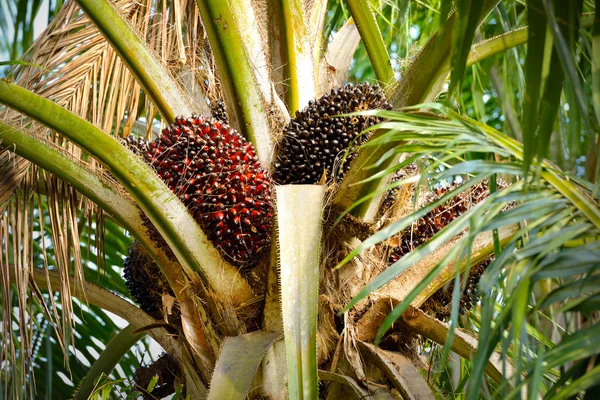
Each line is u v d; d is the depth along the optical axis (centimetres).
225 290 201
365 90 212
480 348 123
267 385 191
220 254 203
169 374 231
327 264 202
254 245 203
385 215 218
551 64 129
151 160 206
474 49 221
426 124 154
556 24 120
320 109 213
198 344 203
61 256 244
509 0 243
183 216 199
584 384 117
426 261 211
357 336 202
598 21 129
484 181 227
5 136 210
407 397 183
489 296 129
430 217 220
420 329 203
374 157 187
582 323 231
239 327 201
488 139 149
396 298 204
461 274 214
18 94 194
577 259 122
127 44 230
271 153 225
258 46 249
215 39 222
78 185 215
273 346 193
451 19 187
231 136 209
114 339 249
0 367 241
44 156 212
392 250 217
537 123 128
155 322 242
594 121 139
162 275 230
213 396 168
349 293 204
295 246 167
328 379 189
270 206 205
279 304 194
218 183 203
